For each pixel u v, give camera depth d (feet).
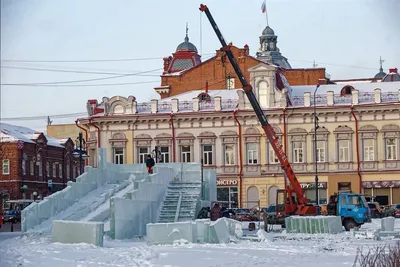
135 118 280.72
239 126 274.77
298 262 97.60
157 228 128.77
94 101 297.94
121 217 142.92
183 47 356.59
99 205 158.71
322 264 94.53
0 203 266.36
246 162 274.36
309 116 270.67
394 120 265.54
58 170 363.35
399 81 307.17
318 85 292.81
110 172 175.63
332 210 180.75
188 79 315.17
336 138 269.23
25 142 325.62
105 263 96.22
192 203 167.22
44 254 109.09
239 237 140.36
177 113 278.26
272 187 271.49
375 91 268.82
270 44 436.35
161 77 318.45
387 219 153.79
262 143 272.92
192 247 122.52
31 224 145.89
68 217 151.02
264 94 276.00
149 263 96.37
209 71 313.12
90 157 287.69
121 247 123.54
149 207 157.58
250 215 225.56
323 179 269.44
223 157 276.21
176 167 186.91
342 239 141.90
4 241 134.62
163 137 279.90
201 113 276.41
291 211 182.50
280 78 282.15
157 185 164.45
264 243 131.54
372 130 266.57
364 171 266.57
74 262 97.35
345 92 276.82
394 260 75.87
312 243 132.05
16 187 318.45
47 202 150.30
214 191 196.44
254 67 275.80
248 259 102.27
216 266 92.79
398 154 264.93
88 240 126.00
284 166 184.34
